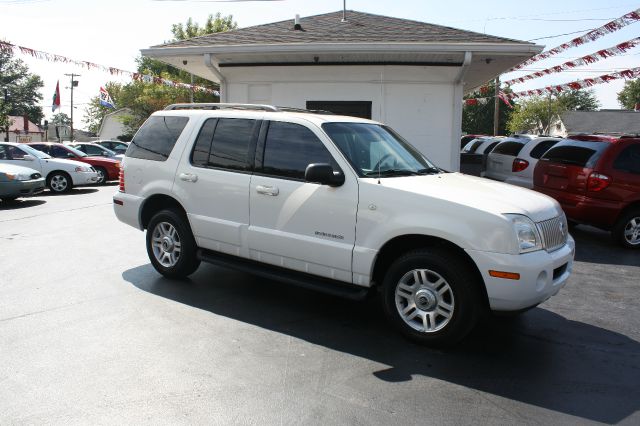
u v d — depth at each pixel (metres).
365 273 4.48
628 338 4.62
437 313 4.25
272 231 5.00
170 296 5.50
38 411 3.21
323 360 4.04
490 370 3.93
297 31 11.84
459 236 4.05
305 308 5.24
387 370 3.89
